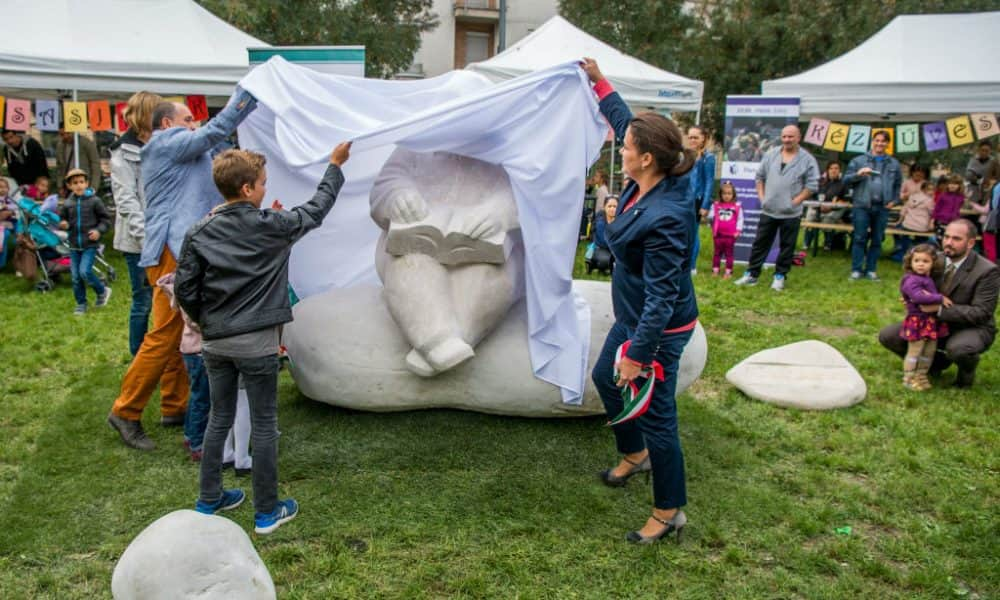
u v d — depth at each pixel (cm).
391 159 415
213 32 994
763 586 286
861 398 484
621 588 282
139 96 416
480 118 375
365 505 338
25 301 748
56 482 355
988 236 1003
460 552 303
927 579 289
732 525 330
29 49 845
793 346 520
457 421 432
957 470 390
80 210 689
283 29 1483
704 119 2223
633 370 284
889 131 1036
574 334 405
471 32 3039
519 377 405
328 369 412
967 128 996
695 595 279
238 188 297
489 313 388
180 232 363
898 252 1144
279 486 354
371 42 1609
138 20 940
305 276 473
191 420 374
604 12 2177
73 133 1039
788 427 446
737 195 1071
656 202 284
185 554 216
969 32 1105
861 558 304
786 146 859
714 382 526
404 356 408
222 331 297
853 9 1983
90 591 275
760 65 2100
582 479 369
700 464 390
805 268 1058
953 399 498
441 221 378
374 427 423
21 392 480
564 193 382
